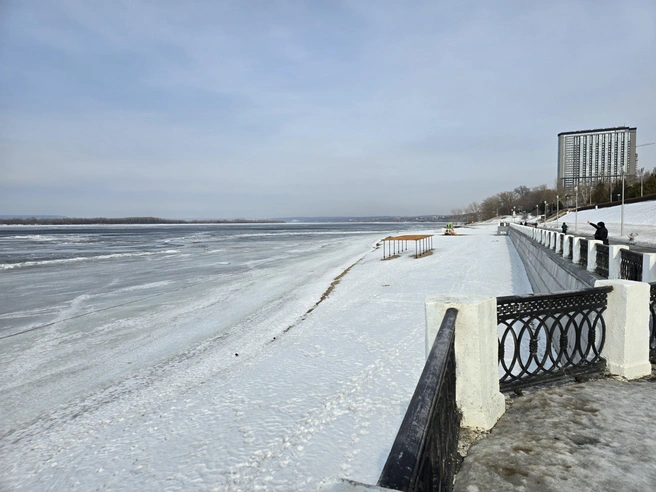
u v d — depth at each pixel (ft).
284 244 201.46
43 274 94.02
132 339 43.96
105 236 343.87
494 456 10.43
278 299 61.93
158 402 28.25
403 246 161.58
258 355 36.60
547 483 9.38
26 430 25.57
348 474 17.95
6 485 20.02
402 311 48.98
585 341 21.52
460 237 202.59
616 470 9.75
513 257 100.58
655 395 13.60
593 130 406.62
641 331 15.58
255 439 21.76
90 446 23.07
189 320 51.08
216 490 17.83
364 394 26.11
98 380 33.19
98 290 73.05
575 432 11.46
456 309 11.45
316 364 32.73
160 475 19.43
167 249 174.50
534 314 14.29
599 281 16.88
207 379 31.78
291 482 17.83
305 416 23.79
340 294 63.31
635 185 270.87
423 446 5.05
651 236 105.50
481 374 11.62
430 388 6.55
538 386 14.51
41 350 40.83
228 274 91.15
